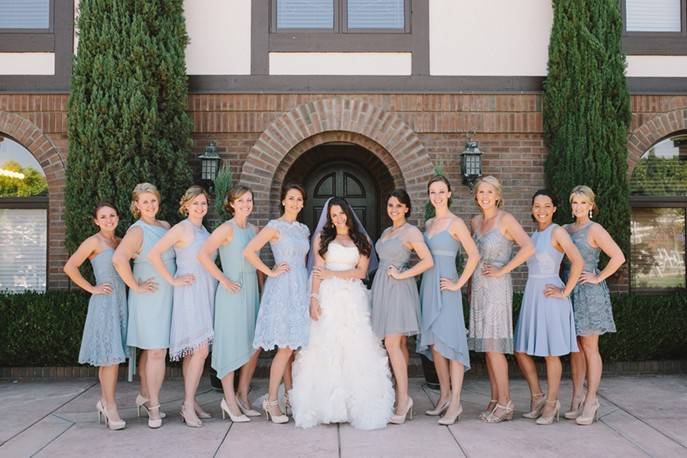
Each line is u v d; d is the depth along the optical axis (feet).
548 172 23.44
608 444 14.66
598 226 16.49
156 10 21.93
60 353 21.84
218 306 16.37
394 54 24.08
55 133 23.72
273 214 23.91
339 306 16.38
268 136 23.56
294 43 23.98
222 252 16.63
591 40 22.39
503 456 13.80
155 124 21.52
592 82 22.38
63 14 24.06
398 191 16.99
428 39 24.12
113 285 15.98
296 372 16.37
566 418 16.94
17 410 17.83
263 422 16.47
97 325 15.67
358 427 15.80
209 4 23.93
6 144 24.35
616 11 22.86
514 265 16.01
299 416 15.94
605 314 16.40
